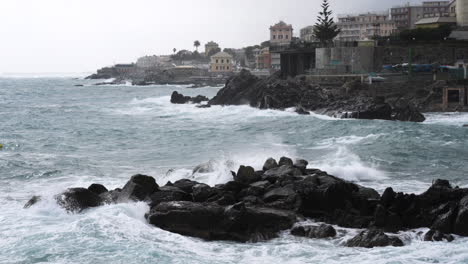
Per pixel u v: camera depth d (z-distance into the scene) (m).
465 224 23.25
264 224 23.91
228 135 57.25
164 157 44.03
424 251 21.22
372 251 21.36
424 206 26.22
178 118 78.38
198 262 19.89
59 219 24.80
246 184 28.30
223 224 23.45
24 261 19.59
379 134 53.41
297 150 46.00
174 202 24.62
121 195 26.77
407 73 84.56
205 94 153.38
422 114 72.75
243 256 21.06
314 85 86.06
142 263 19.56
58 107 102.62
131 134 59.44
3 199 29.42
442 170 37.94
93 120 76.75
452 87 75.44
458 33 102.06
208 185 28.56
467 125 60.91
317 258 20.72
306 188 26.45
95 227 22.84
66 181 34.38
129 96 146.75
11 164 38.97
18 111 92.44
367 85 81.75
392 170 37.81
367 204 26.17
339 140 51.16
